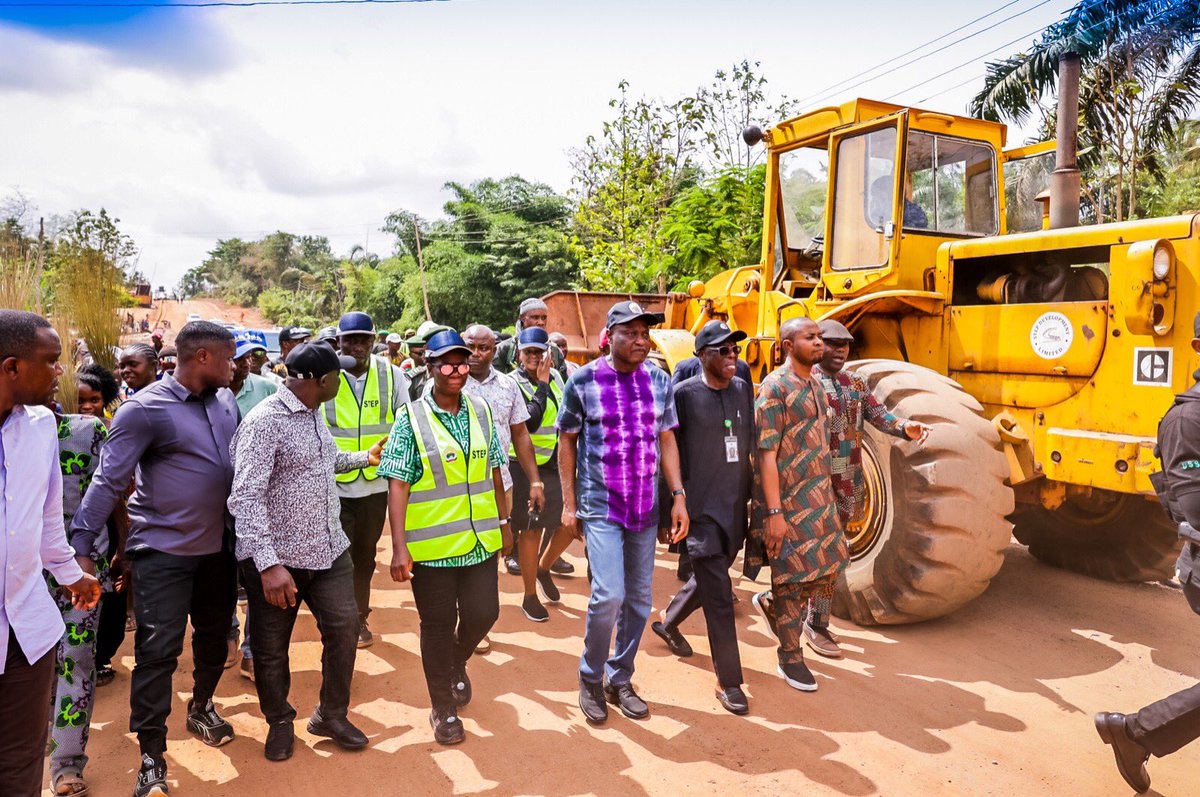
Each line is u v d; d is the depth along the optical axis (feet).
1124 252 14.89
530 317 19.54
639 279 53.83
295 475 11.24
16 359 7.64
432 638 11.96
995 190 20.94
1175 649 15.29
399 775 11.24
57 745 10.84
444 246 137.28
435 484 11.69
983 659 14.90
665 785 10.89
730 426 13.05
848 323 19.47
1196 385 10.01
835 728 12.37
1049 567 20.39
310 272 288.10
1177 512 9.89
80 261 22.80
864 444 16.26
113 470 10.48
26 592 7.94
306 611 18.67
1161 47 43.96
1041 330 16.24
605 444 12.34
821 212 22.18
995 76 46.32
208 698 12.27
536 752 11.78
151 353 16.78
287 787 10.98
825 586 14.03
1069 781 10.93
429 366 11.87
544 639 16.20
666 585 19.61
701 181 43.32
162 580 10.83
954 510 14.82
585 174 59.57
